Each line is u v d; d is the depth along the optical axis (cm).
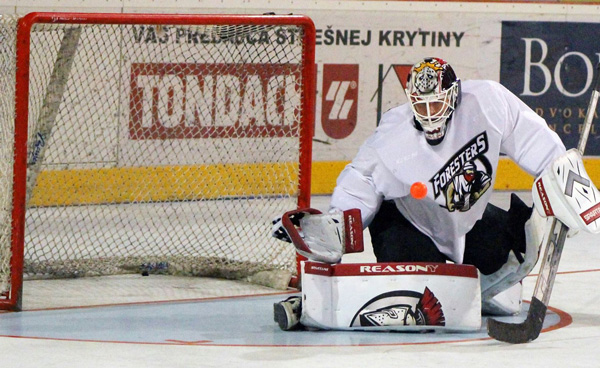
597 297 1516
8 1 2592
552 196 1138
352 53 2828
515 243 1273
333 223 1176
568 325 1290
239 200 2148
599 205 1129
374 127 2864
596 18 2955
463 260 1328
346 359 1061
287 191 2102
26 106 1396
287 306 1238
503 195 2853
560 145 1212
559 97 2962
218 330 1257
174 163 2288
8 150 1398
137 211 2302
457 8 2880
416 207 1269
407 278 1211
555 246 1157
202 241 1980
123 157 2289
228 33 1850
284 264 1697
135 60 2247
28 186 1859
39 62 2173
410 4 2853
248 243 1947
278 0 2764
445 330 1227
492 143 1211
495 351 1109
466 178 1220
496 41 2912
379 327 1212
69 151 2295
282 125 2081
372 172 1240
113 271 1734
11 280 1396
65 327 1274
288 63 1872
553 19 2933
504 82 2927
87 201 2272
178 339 1192
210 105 2172
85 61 2309
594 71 2970
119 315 1372
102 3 2648
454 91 1172
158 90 2233
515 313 1362
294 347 1131
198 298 1527
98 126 2309
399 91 2872
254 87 2100
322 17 2797
